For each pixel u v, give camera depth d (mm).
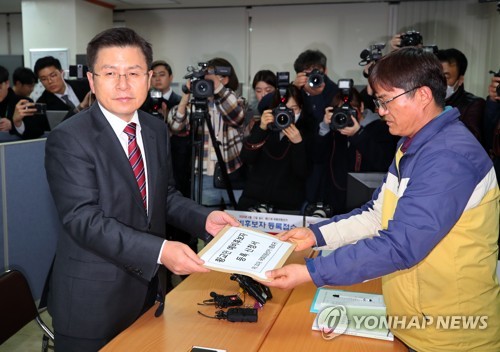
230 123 2936
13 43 7992
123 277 1398
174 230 2979
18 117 3412
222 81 3152
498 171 2709
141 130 1487
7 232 2746
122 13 7340
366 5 6672
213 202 3025
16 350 2535
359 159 2717
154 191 1465
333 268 1145
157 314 1456
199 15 7148
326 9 6789
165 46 7301
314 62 3113
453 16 6449
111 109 1336
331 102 2771
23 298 1619
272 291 1652
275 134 2703
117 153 1374
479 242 1173
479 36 6371
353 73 6844
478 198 1145
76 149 1321
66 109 4246
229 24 7086
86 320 1380
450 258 1173
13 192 2775
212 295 1579
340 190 2773
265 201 2727
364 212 1515
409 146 1206
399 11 6602
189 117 2959
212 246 1323
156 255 1251
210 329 1394
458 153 1116
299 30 6902
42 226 3012
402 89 1165
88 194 1315
